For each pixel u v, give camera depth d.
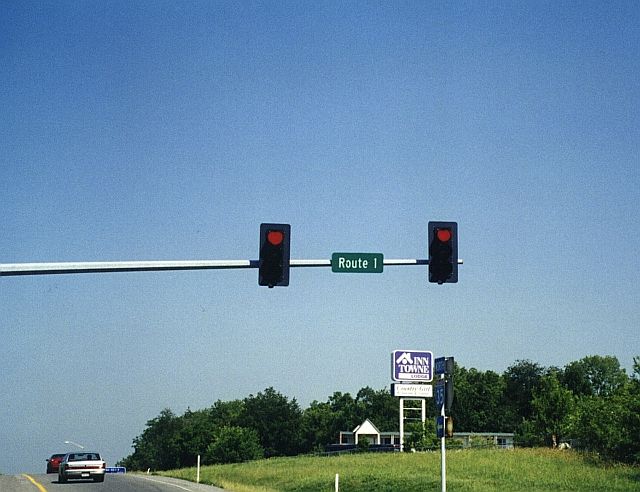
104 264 18.55
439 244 19.86
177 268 18.97
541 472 40.91
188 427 133.00
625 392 48.03
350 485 39.94
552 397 75.25
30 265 18.00
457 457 52.00
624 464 45.06
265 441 138.38
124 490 35.88
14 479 45.34
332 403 167.25
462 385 133.00
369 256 20.19
